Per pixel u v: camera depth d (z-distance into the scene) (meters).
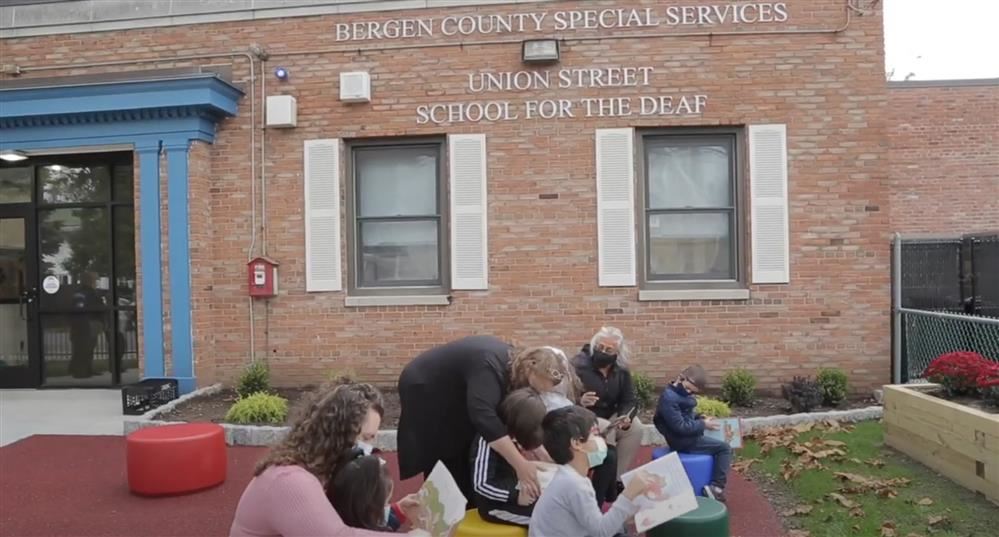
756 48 9.26
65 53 10.09
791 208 9.23
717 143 9.52
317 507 2.96
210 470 6.16
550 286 9.37
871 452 6.66
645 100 9.32
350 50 9.62
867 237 9.19
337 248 9.61
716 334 9.24
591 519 3.53
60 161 10.34
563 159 9.38
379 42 9.59
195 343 9.46
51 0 10.08
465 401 4.39
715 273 9.53
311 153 9.65
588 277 9.34
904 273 9.88
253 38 9.76
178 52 9.88
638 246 9.41
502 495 4.05
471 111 9.47
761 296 9.22
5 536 5.20
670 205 9.56
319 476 3.22
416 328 9.51
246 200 9.73
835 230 9.20
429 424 4.44
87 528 5.34
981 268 9.84
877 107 9.18
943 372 6.32
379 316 9.55
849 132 9.19
